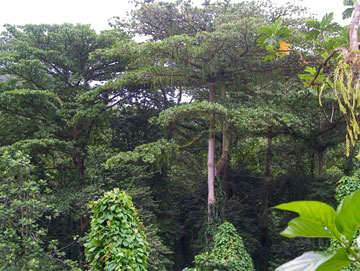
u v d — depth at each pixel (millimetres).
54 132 18688
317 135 19422
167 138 19516
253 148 23781
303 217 1112
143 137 21375
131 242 6961
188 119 19406
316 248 16797
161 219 18703
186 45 15109
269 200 22047
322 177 19031
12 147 14828
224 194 18062
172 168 21172
